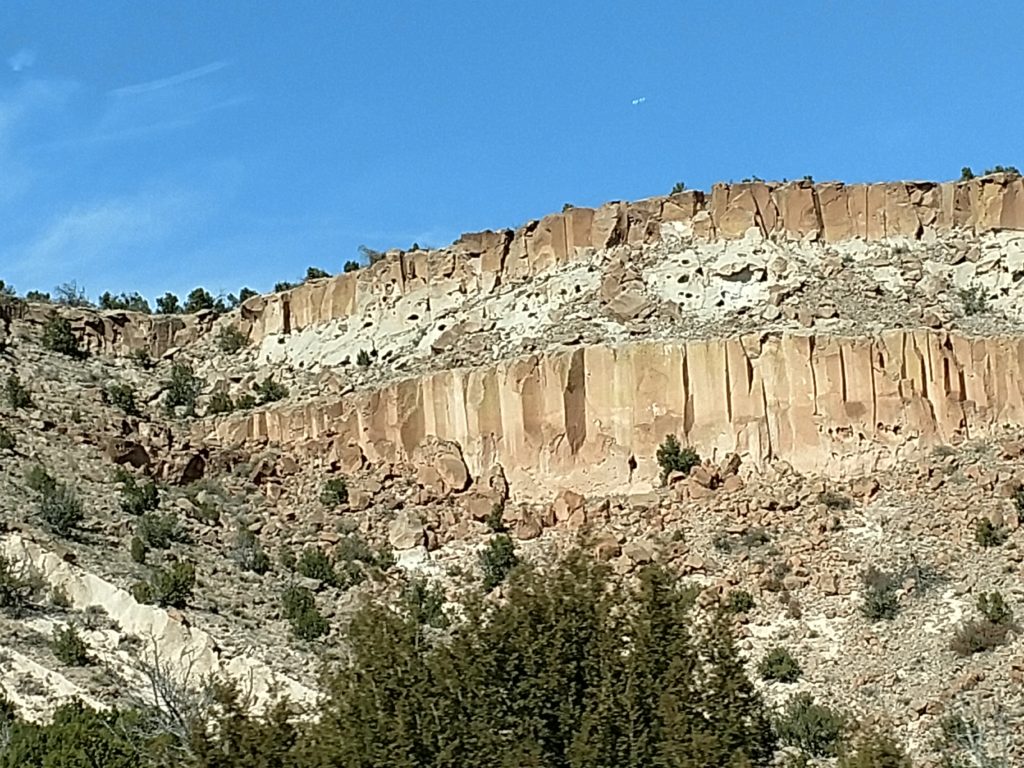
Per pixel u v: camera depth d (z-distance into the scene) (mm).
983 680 69438
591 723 46281
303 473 94000
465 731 46156
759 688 72000
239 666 70250
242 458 94625
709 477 87500
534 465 92188
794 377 90938
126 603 73688
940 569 78625
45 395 98938
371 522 88688
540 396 93312
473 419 94000
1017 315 96875
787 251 101000
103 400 100938
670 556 81312
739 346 91875
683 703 47188
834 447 89125
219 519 87938
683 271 99625
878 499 85125
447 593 81250
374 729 46062
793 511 84938
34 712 64125
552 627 49000
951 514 82438
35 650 69125
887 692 70438
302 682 69375
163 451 93625
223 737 47312
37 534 77500
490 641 48688
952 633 73438
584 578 51500
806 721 66125
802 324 94000
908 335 91375
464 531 87625
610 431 92062
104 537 81062
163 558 80500
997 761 61125
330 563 83812
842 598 77938
